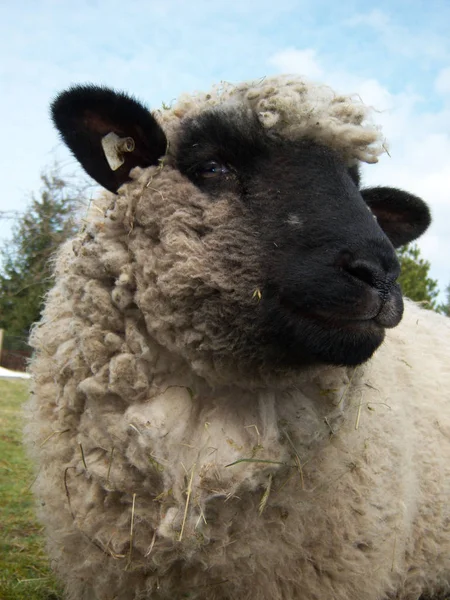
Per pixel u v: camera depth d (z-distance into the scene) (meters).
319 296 0.44
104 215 0.49
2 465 1.07
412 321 0.78
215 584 0.48
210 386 0.48
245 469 0.45
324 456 0.50
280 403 0.48
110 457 0.47
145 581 0.49
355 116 0.51
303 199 0.46
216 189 0.48
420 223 0.66
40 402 0.53
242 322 0.46
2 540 0.75
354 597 0.52
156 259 0.47
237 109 0.48
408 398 0.64
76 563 0.51
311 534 0.49
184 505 0.45
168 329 0.47
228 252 0.46
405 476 0.56
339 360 0.45
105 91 0.48
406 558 0.61
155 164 0.50
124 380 0.46
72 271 0.49
